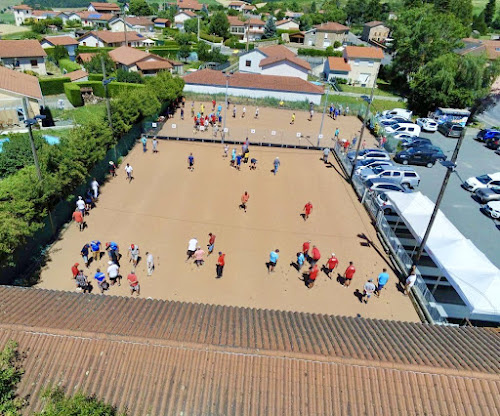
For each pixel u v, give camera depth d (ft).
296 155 110.63
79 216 64.34
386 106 172.24
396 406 29.07
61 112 134.62
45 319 34.27
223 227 70.69
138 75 161.48
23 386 29.12
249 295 54.54
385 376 30.60
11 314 34.71
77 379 29.60
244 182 90.12
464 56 163.53
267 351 31.63
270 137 120.67
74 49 238.27
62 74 188.14
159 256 61.00
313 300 54.75
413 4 279.28
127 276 56.03
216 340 33.06
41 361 30.45
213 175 92.43
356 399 29.43
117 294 52.24
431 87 163.22
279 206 80.33
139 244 63.57
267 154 109.60
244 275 58.54
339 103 165.68
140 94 111.04
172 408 28.53
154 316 36.96
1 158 84.02
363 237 71.72
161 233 67.21
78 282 51.31
